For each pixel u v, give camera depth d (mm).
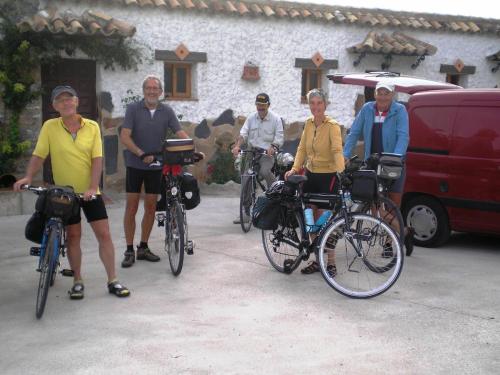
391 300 4984
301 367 3754
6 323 4477
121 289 5070
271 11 10805
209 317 4598
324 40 11516
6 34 8883
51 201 4566
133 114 5949
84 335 4246
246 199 7492
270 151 7539
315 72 11836
